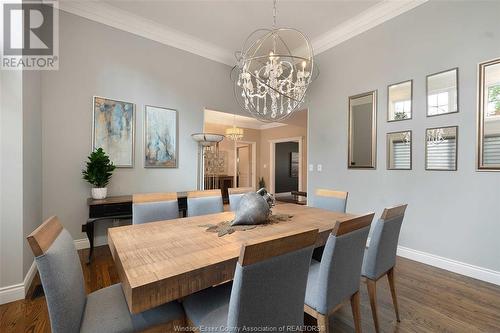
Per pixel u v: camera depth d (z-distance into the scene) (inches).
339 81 148.7
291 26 141.9
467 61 98.1
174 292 39.2
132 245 53.9
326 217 83.4
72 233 122.0
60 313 36.2
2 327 64.9
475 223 96.1
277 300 36.2
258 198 75.0
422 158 111.9
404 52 118.3
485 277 93.0
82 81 123.4
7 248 76.7
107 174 121.2
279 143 370.0
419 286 89.0
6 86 78.1
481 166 94.3
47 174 114.9
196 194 102.0
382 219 61.8
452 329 65.3
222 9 126.8
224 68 176.1
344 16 132.4
